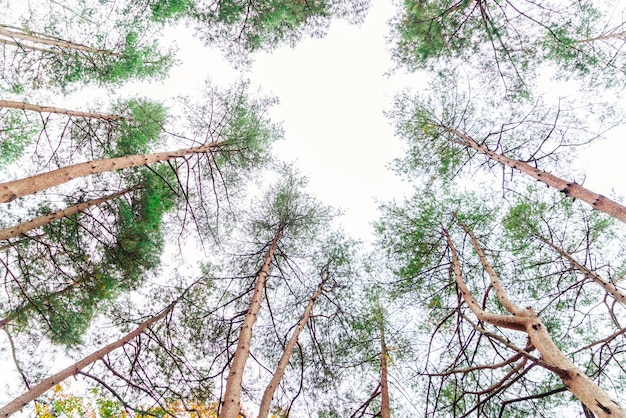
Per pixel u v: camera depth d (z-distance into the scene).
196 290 9.38
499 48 8.23
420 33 8.58
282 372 7.18
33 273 8.14
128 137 9.62
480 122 9.25
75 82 9.41
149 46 9.50
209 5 8.27
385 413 7.08
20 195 5.21
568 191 6.71
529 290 8.58
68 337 8.38
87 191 8.59
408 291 9.14
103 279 8.59
